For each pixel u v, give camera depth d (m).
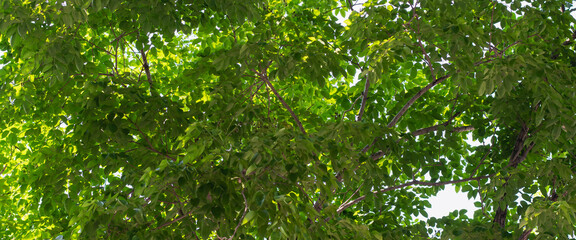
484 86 4.21
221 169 3.54
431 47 4.41
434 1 4.37
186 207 3.84
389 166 5.67
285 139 3.49
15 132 5.68
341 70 4.56
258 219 3.01
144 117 4.38
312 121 5.55
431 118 5.90
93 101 4.17
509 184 5.09
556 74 4.86
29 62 4.41
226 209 3.55
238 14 4.56
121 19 5.18
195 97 5.12
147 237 3.75
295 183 3.38
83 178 4.77
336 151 3.71
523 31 5.26
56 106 4.98
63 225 4.83
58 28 4.71
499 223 5.87
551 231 4.86
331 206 3.63
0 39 5.55
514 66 4.19
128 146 5.12
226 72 4.82
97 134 4.26
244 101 5.12
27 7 4.36
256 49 4.28
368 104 6.04
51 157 4.83
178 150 4.64
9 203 6.02
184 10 5.20
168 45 6.16
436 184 5.73
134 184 4.37
